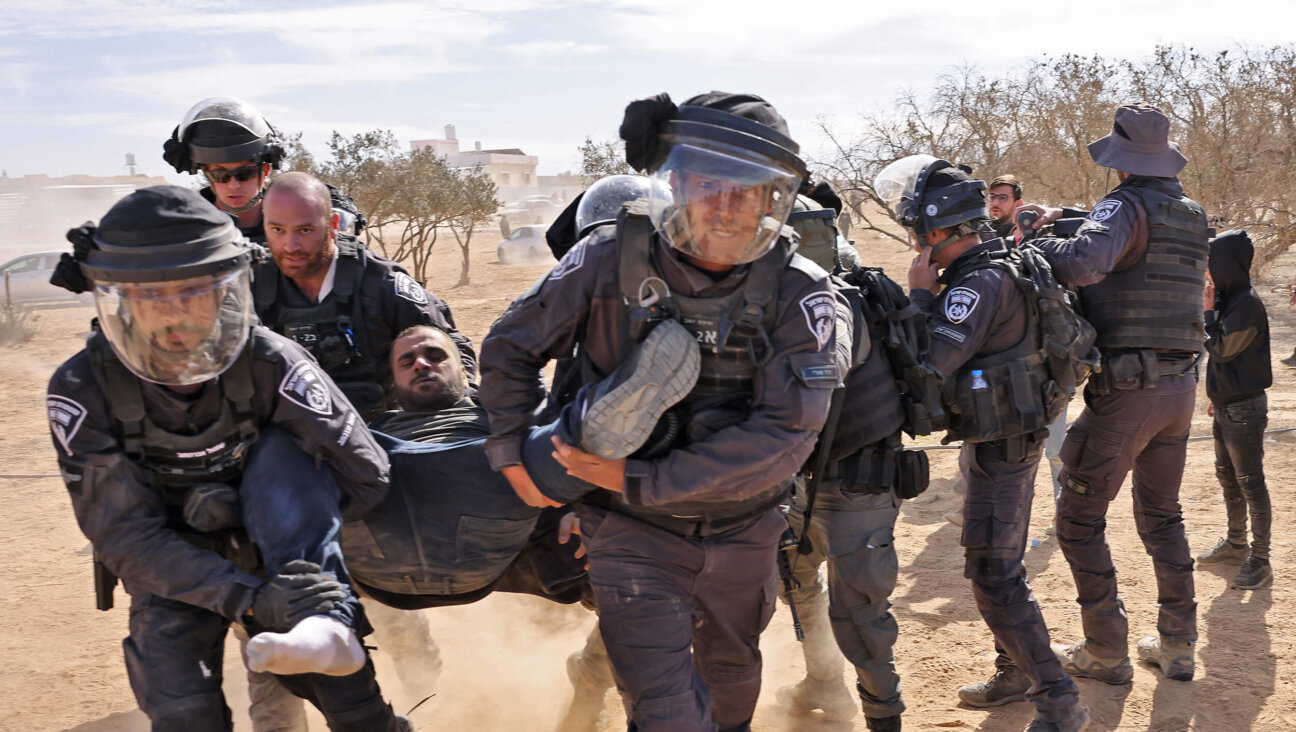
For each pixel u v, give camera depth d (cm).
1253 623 488
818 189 352
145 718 431
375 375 360
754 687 301
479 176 2648
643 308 247
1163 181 412
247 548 273
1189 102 1559
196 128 383
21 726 425
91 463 245
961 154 1591
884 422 341
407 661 421
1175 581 430
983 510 375
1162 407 407
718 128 230
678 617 271
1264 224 1550
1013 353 361
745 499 262
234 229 243
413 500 305
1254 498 529
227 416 250
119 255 223
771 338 251
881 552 350
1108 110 1538
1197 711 406
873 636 353
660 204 239
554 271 262
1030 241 418
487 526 309
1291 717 398
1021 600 371
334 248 354
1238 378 521
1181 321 402
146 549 248
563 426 252
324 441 262
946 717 412
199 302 229
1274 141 1548
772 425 248
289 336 345
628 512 273
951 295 359
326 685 260
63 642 519
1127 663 427
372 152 2495
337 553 257
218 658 263
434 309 371
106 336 233
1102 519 423
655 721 263
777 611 545
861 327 331
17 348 1683
